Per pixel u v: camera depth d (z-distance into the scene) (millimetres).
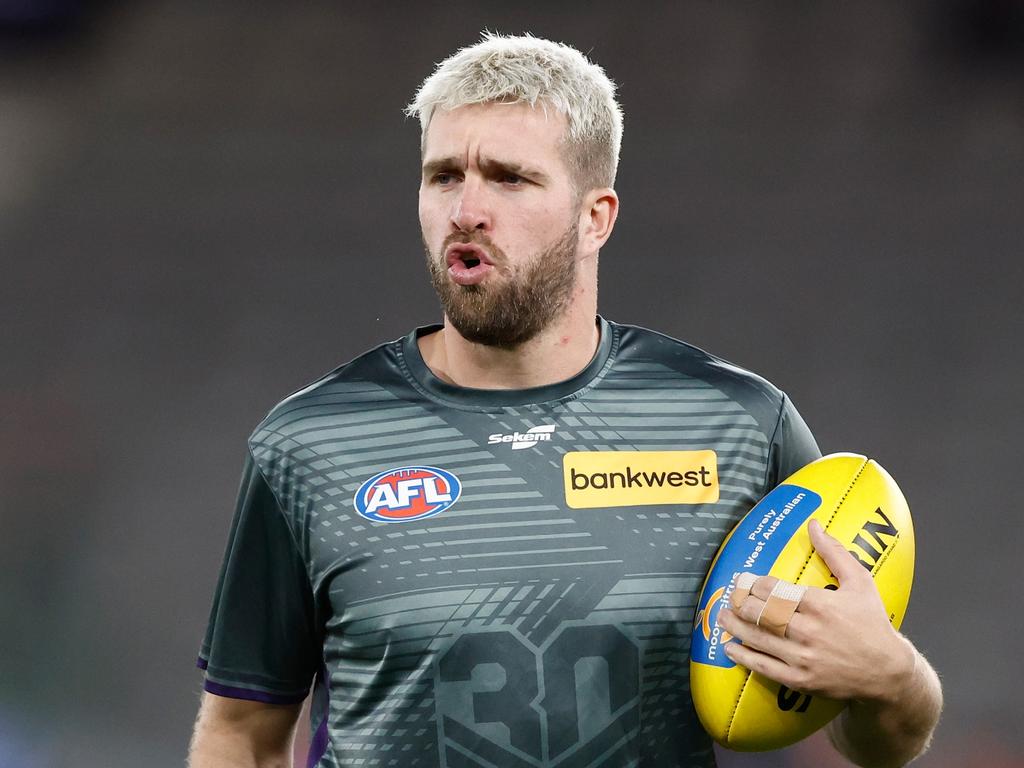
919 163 40156
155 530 37094
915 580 34500
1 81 43625
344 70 43656
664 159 41156
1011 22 40625
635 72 42438
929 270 39125
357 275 41188
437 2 44156
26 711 32531
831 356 38406
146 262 41438
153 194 42219
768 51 42062
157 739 32469
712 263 39875
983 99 40656
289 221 41969
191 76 43656
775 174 40594
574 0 43594
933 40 41219
